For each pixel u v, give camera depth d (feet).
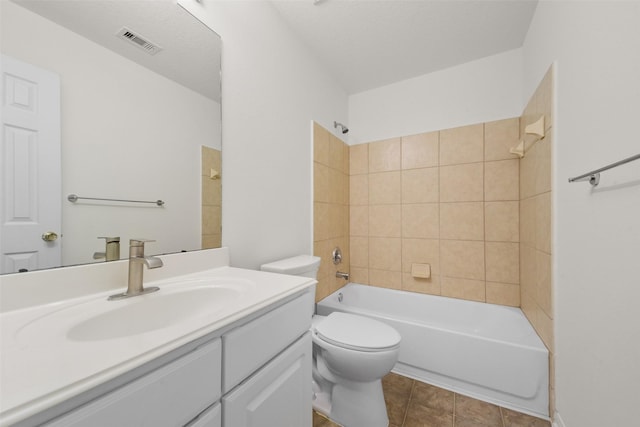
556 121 3.95
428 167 7.10
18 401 1.04
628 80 2.35
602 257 2.74
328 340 4.06
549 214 4.16
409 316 7.01
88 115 2.50
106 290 2.54
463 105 6.70
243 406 2.07
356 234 8.04
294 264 4.60
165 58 3.18
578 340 3.26
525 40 5.70
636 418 2.19
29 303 2.09
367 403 3.98
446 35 5.65
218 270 3.56
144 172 2.96
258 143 4.55
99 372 1.25
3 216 2.00
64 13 2.36
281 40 5.15
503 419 4.15
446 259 6.84
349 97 8.19
